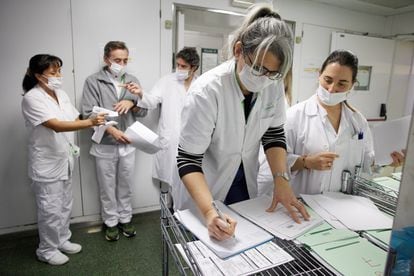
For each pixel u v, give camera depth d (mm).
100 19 2281
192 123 985
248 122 1118
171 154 2451
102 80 2236
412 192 442
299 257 759
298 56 3164
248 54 844
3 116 2145
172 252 848
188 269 744
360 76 3486
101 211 2477
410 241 454
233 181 1232
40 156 1847
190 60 2363
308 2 3086
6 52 2068
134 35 2406
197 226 864
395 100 3820
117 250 2176
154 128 2613
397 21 3562
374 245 804
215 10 2637
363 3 3135
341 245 799
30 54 2133
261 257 741
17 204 2295
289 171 1265
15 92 2141
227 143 1120
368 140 1375
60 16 2168
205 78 1035
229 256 738
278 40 791
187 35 2873
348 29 3400
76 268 1961
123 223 2430
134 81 2396
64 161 1939
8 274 1898
